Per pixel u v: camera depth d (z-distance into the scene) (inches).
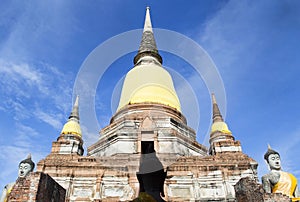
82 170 705.6
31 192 410.0
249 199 439.5
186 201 645.9
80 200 663.8
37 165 706.2
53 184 464.4
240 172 693.9
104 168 696.4
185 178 677.3
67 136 893.2
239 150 777.6
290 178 480.1
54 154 755.4
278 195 423.8
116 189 657.6
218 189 674.8
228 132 898.7
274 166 497.0
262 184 472.4
